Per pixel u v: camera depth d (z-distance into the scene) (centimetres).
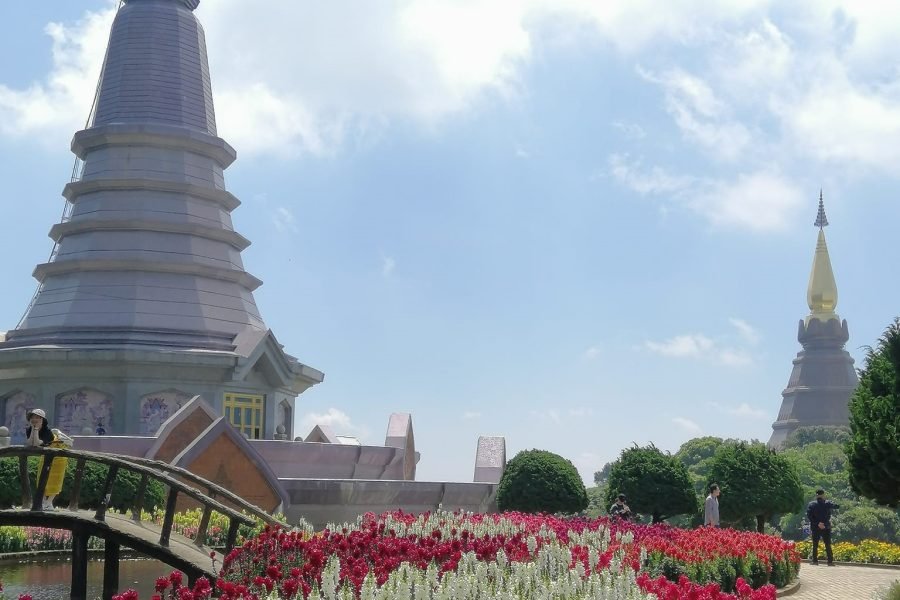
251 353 5588
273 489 4219
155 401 5444
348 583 1496
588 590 1564
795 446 15712
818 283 18950
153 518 3684
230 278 6156
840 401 17925
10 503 3453
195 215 6147
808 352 18675
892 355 2538
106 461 2353
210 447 4128
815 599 2769
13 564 3145
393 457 5506
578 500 4412
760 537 3152
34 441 2483
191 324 5772
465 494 4853
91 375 5447
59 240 6225
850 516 8950
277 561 1781
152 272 5894
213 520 3731
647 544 2572
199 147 6250
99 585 2698
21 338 5859
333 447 5050
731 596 1512
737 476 4494
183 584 2678
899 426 2416
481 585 1506
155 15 6412
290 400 6216
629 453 4584
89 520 2298
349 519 4378
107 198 6066
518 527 2781
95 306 5741
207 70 6675
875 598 2731
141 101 6225
